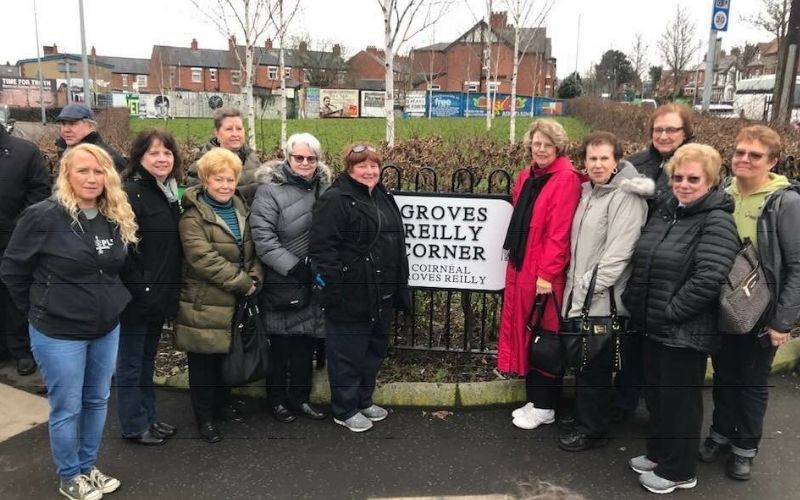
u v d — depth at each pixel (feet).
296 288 11.89
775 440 11.71
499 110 140.67
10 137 13.99
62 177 9.30
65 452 9.77
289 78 188.85
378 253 11.57
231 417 12.64
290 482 10.46
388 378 13.92
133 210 10.48
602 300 10.79
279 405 12.64
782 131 29.22
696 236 9.57
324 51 194.49
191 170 13.05
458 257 13.97
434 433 12.10
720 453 11.25
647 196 10.55
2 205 13.70
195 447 11.53
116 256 9.72
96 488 10.03
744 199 10.44
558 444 11.67
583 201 11.19
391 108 31.12
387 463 11.05
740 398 10.45
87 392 10.11
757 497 10.08
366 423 12.16
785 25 60.75
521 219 11.93
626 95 177.17
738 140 10.37
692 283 9.37
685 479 10.11
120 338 10.94
